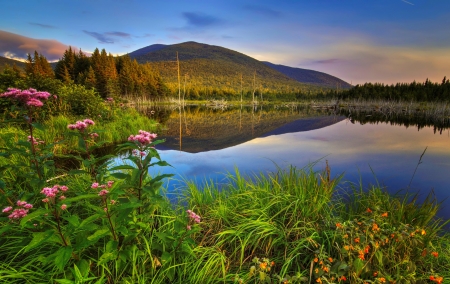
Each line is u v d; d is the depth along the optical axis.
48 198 1.95
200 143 10.44
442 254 2.72
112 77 44.59
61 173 4.38
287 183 3.78
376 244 2.29
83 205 2.92
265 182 3.98
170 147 9.56
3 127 6.52
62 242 2.00
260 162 7.17
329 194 3.47
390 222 3.02
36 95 2.70
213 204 3.58
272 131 14.43
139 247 2.54
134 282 2.19
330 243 2.72
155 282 2.23
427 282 2.38
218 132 13.79
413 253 2.60
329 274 2.18
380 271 2.30
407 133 13.68
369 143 10.46
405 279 2.21
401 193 4.96
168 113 28.14
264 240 2.84
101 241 2.50
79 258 2.16
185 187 4.53
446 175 6.08
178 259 2.53
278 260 2.69
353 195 4.05
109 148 8.07
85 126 2.90
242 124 18.23
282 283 2.27
